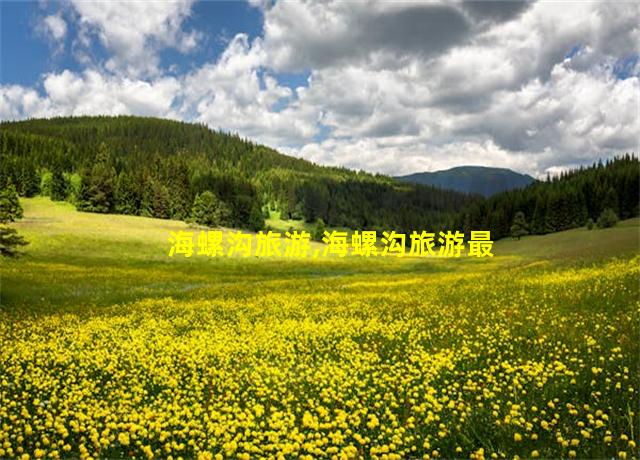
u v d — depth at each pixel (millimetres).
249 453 7664
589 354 11312
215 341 17125
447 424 8258
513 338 14250
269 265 73688
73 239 74000
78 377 12922
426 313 21203
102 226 92625
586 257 41594
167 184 140000
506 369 10609
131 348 16062
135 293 38469
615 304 16891
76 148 181250
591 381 9320
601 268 29141
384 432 8000
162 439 8000
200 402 10562
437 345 14516
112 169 141125
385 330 17562
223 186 163750
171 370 13109
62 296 35656
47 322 23766
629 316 14453
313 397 10375
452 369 11539
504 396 9289
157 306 30141
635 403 8062
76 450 8094
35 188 132750
